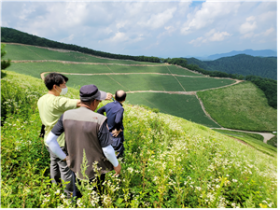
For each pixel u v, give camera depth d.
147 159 3.40
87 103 2.20
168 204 2.48
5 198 1.88
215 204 2.29
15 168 2.56
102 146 2.10
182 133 6.21
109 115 3.33
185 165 3.58
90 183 2.18
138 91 128.12
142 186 2.86
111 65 176.25
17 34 164.25
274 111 115.94
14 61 119.12
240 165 3.90
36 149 2.96
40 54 152.38
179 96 130.88
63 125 2.09
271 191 2.96
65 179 2.49
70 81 117.81
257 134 92.62
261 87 145.38
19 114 4.52
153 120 6.48
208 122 103.19
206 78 177.75
